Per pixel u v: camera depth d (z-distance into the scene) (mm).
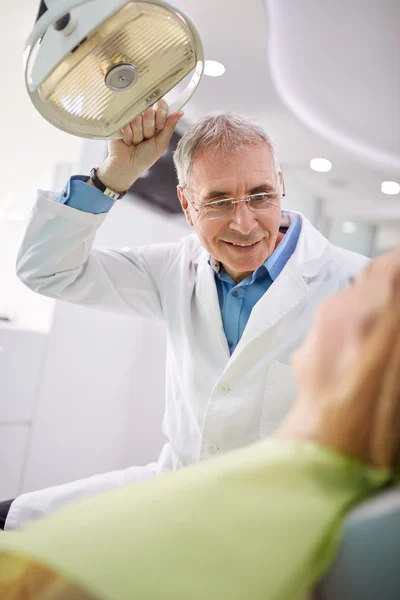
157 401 2566
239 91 2584
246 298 1244
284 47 2463
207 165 1130
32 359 1860
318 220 3129
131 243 2322
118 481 1244
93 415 2162
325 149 3051
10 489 1816
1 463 1769
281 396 1094
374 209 3143
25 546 278
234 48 2254
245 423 1098
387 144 3109
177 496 302
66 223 1195
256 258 1162
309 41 2438
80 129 863
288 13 2234
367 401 307
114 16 695
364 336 323
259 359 1132
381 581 280
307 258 1246
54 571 310
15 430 1812
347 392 315
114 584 258
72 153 2068
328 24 2303
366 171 3086
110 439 2266
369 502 299
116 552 272
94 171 1194
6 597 313
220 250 1176
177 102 1092
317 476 310
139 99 838
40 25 703
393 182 3127
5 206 2238
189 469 334
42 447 1928
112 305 1391
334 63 2602
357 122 3039
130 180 1187
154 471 1306
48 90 775
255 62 2330
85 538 280
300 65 2621
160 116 1106
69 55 729
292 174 3100
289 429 345
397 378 298
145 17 707
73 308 2035
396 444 301
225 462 331
